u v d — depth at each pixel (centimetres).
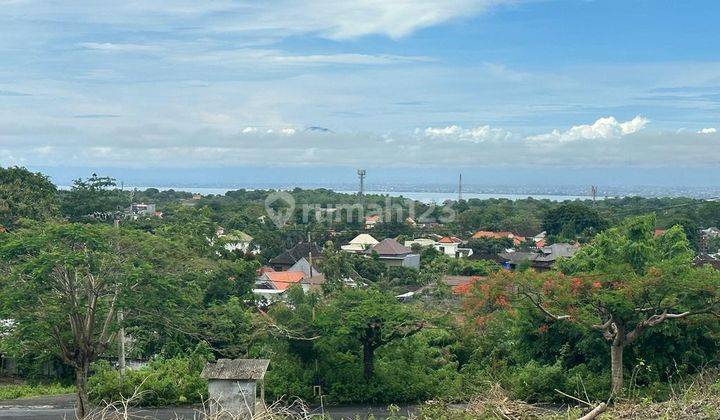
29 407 2094
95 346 1859
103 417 1136
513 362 2359
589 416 1090
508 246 7400
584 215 7744
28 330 1753
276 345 2252
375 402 2162
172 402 2119
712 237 7275
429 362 2359
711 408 1160
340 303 2247
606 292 1920
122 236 1875
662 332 2031
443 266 5450
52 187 5062
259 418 1090
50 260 1689
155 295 1831
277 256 6400
